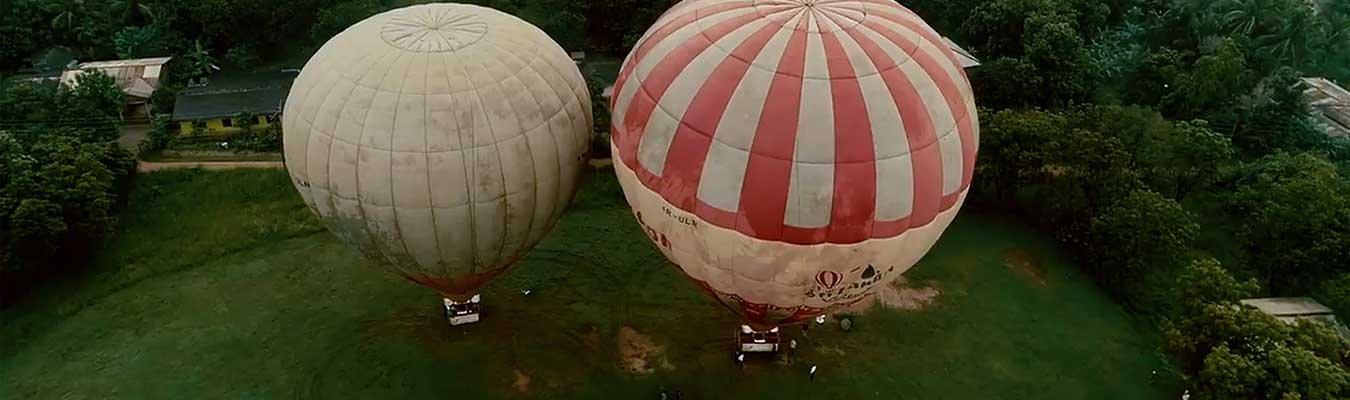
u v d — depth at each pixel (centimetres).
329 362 3191
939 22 5522
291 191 4059
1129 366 3300
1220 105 4788
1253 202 3853
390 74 2555
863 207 2325
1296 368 2719
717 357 3262
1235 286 3164
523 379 3145
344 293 3500
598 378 3161
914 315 3481
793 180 2278
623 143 2581
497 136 2588
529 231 2911
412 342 3278
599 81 4694
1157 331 3469
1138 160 3997
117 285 3478
